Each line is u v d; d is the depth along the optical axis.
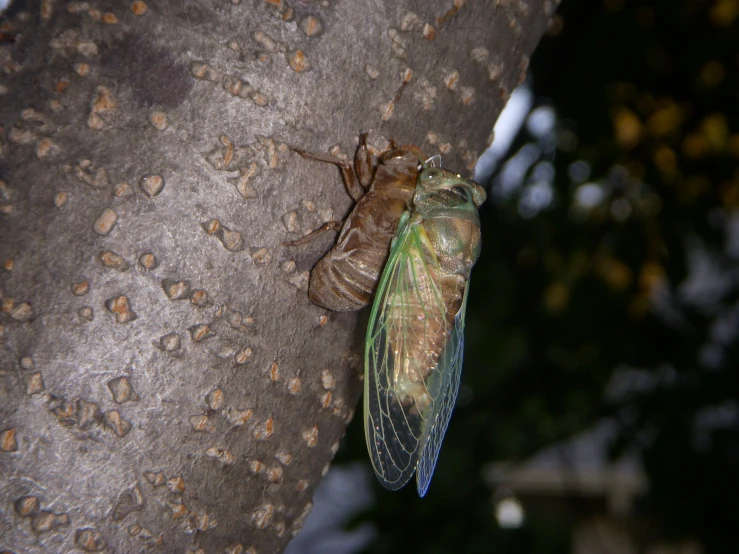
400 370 0.16
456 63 0.14
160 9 0.13
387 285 0.16
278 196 0.13
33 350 0.12
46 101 0.12
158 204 0.12
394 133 0.14
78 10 0.13
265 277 0.13
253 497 0.13
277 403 0.13
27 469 0.12
